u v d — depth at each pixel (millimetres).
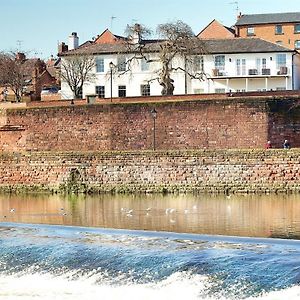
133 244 41344
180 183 82062
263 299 30859
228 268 34656
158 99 101062
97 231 47719
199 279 33781
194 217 60281
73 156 85625
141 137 94938
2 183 88625
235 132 92125
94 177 84812
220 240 42344
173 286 33469
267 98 91250
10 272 37594
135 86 122062
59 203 74750
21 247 41781
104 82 123250
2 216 63844
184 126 93625
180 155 81875
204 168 81188
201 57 120312
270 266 34375
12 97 142250
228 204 69688
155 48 120312
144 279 34750
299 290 31375
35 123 97562
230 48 120312
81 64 123875
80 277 35938
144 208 68000
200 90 120312
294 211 63156
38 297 33844
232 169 80375
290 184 78750
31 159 87375
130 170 83562
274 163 79125
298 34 158750
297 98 91000
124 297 32969
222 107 92500
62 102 104938
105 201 75625
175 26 128500
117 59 122875
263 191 79250
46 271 37219
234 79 120250
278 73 119625
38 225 52312
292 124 90875
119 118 95312
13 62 144750
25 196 83000
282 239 43219
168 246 40281
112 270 36312
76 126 96500
